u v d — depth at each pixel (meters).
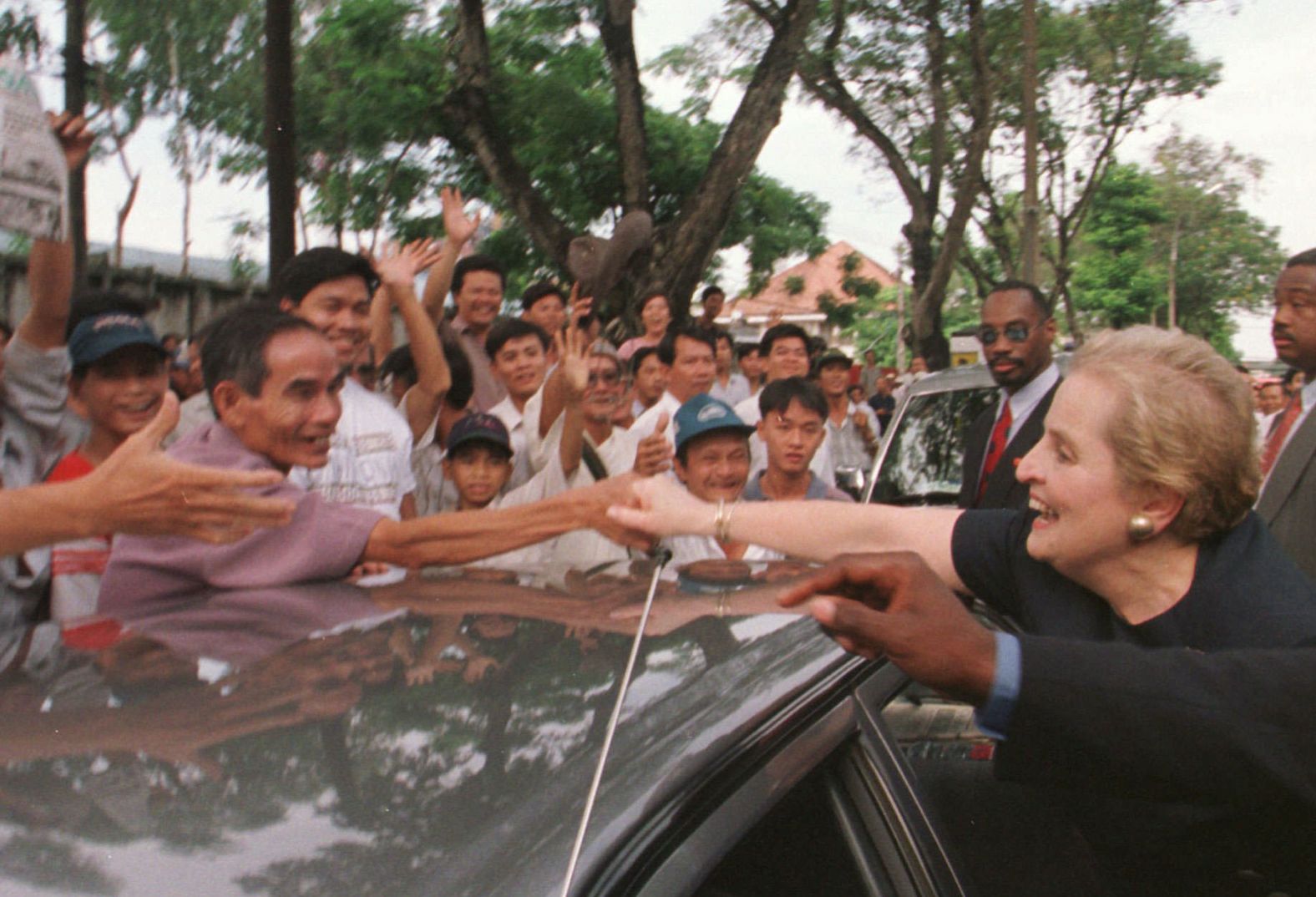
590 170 14.17
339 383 2.15
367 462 3.50
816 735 1.48
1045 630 1.67
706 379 5.38
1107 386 1.50
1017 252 32.66
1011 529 1.78
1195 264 49.09
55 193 2.32
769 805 1.30
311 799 1.05
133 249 19.75
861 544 1.87
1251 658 1.32
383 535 1.84
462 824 1.02
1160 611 1.55
